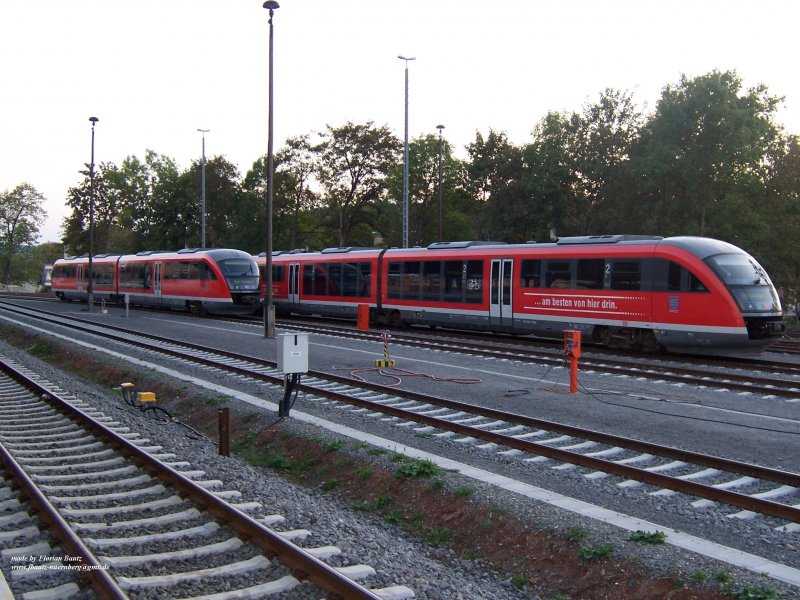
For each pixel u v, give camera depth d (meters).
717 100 39.81
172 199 80.56
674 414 12.10
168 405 14.46
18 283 106.25
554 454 9.52
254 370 17.02
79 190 94.75
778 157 42.88
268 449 11.02
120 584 5.42
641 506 7.74
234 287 34.66
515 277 22.86
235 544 6.28
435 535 7.55
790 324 38.69
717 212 41.34
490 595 6.07
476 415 12.07
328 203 64.81
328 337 24.20
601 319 20.33
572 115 50.50
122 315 37.50
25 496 7.48
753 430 10.98
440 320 25.70
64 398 13.97
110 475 8.66
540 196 49.31
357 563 6.12
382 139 61.78
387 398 13.52
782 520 7.27
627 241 20.11
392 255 28.06
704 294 18.14
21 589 5.39
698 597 5.59
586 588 6.09
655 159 40.88
